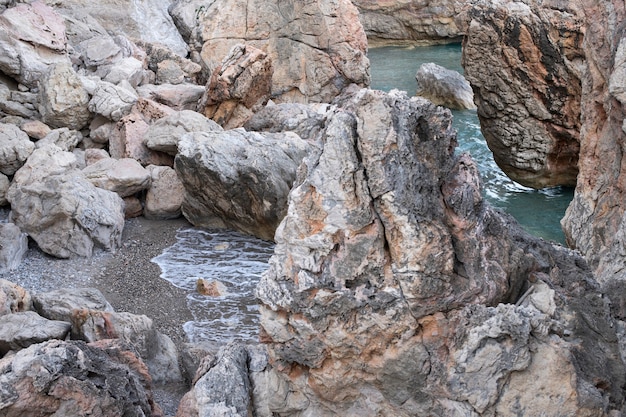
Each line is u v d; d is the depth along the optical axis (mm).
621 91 8430
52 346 5348
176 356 7914
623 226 8109
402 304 4773
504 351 4762
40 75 15039
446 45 28922
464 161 5062
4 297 7848
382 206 4758
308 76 18125
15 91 14898
